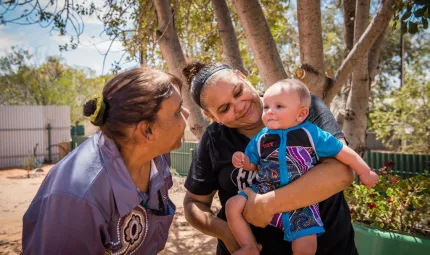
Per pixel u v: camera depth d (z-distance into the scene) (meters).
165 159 2.08
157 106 1.52
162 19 4.75
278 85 1.93
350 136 5.55
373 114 15.01
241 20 3.98
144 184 1.85
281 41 13.48
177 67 4.64
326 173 1.79
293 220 1.87
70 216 1.42
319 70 4.06
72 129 24.06
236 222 1.93
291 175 1.86
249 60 9.29
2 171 17.98
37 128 20.86
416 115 14.11
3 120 19.81
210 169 2.32
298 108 1.88
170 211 2.05
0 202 10.80
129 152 1.64
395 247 3.21
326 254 2.02
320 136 1.85
